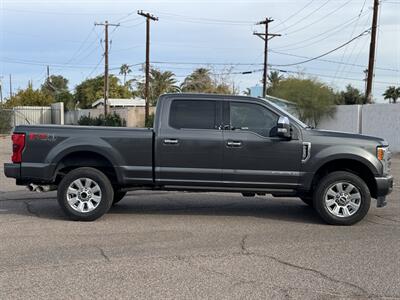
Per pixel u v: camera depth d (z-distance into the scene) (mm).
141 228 7797
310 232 7645
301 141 8188
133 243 6863
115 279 5352
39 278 5367
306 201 9836
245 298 4840
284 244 6879
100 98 72500
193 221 8367
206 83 55562
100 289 5047
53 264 5867
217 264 5918
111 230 7648
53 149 8297
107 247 6641
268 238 7223
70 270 5648
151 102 66562
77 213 8250
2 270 5629
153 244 6820
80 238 7125
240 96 8398
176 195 11180
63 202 8266
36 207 9539
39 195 11000
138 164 8305
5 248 6551
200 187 8336
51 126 8422
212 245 6789
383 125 27734
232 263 5961
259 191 8297
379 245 6863
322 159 8148
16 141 8344
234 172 8234
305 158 8188
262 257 6227
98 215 8266
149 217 8672
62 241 6945
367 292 5047
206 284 5219
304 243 6945
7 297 4812
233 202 10336
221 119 8328
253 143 8195
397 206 10016
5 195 10992
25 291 4977
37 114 52656
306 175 8195
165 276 5465
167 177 8305
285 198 10992
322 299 4844
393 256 6320
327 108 36031
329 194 8172
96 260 6039
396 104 26562
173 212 9156
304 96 38062
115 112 48406
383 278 5473
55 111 52219
